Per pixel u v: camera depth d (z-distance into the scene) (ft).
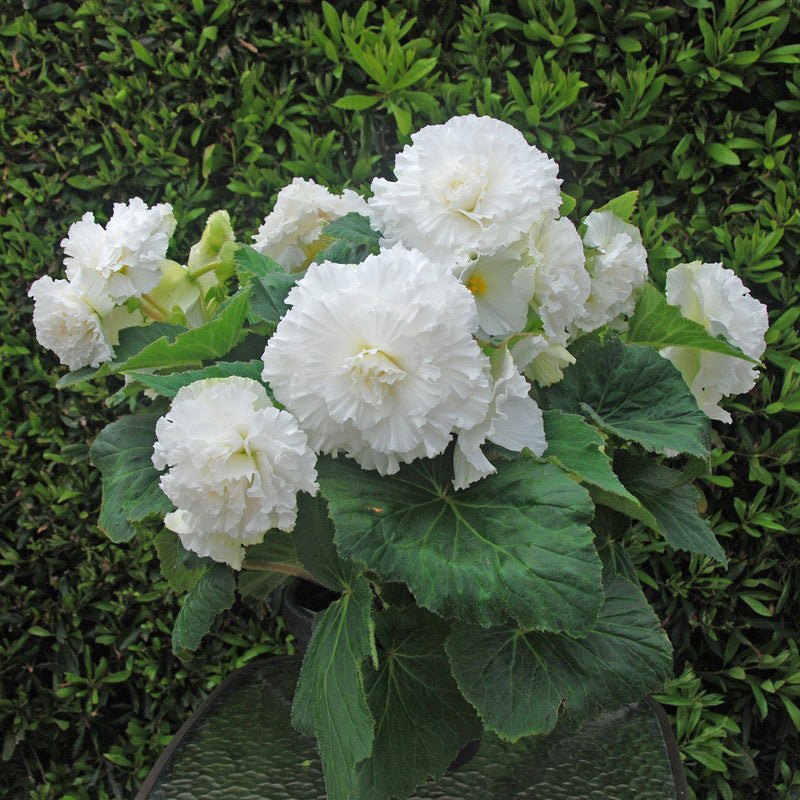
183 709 4.12
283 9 3.53
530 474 1.89
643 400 2.25
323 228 2.41
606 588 2.13
